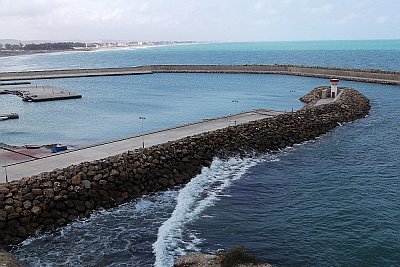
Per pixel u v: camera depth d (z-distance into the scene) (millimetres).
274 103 54125
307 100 54188
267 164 29344
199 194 23875
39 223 19312
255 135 32688
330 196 23469
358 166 28734
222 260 16188
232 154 30062
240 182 25766
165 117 45031
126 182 23312
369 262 16516
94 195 21641
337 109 43312
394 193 23719
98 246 18031
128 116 45906
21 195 19625
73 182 21297
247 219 20578
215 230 19391
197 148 28328
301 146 34031
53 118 45219
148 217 20859
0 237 18141
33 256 17297
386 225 19625
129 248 17828
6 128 40031
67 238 18734
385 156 30953
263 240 18391
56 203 20219
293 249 17578
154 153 25750
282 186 25141
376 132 38125
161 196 23625
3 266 15336
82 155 26281
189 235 18906
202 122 36719
